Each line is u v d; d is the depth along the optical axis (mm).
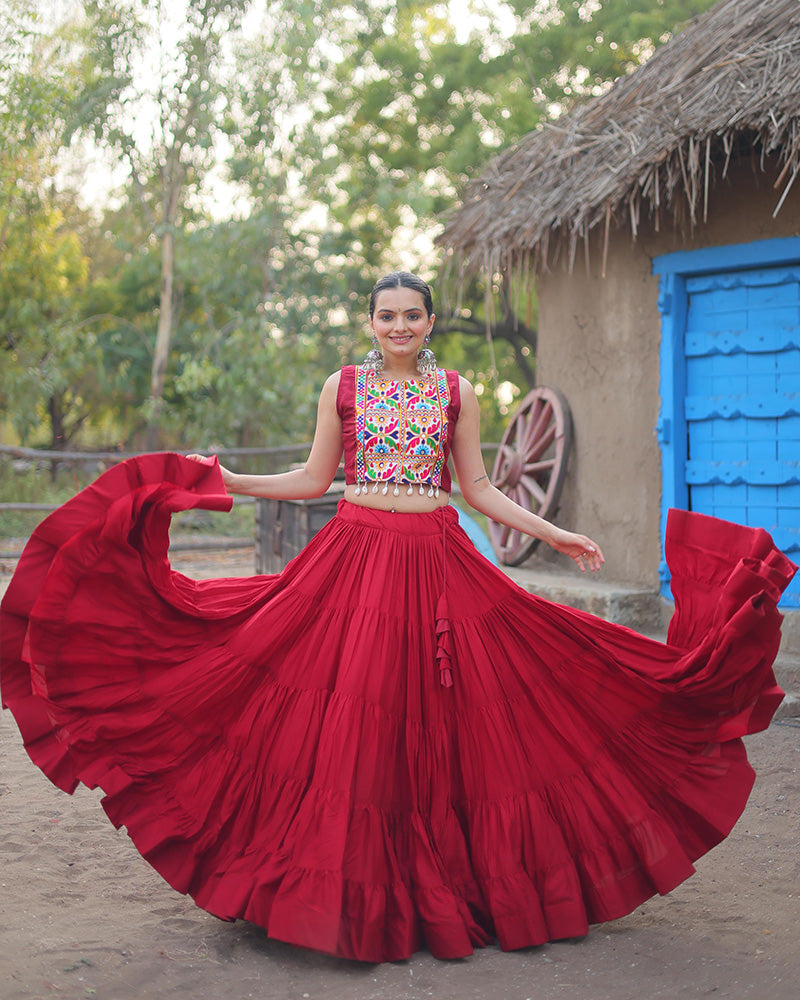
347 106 21062
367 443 3006
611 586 6926
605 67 17688
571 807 2906
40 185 16906
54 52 14469
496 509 3158
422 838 2785
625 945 2801
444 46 19828
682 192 6543
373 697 2787
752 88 5680
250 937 2809
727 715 2934
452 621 2928
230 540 14500
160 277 20797
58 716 2748
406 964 2658
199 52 16141
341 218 20797
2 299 18812
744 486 6457
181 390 17625
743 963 2682
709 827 2916
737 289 6500
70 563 2697
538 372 7988
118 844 3529
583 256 7430
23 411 18016
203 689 2855
